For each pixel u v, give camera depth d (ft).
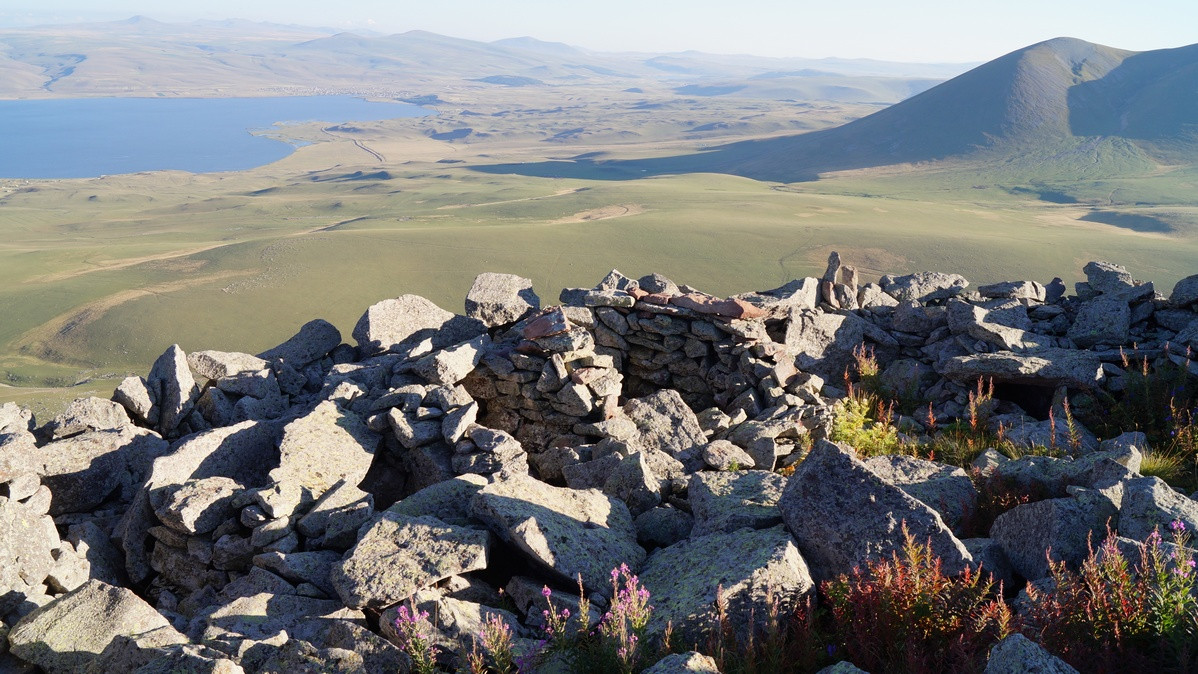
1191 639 18.54
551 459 42.55
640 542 32.86
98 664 24.17
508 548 30.14
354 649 24.03
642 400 46.21
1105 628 19.80
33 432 43.78
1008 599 25.14
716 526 29.71
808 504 26.96
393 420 41.50
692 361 52.42
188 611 32.32
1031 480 31.94
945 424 46.44
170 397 46.68
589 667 21.54
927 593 21.76
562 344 47.11
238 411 46.98
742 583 23.65
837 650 22.49
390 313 58.29
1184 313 50.75
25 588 29.60
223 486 35.58
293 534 33.17
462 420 41.29
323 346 56.75
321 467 38.14
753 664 21.06
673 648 22.53
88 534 36.09
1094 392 44.86
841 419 41.63
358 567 27.48
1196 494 32.07
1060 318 55.11
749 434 42.50
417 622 23.45
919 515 25.25
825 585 24.41
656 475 38.75
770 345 49.78
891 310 59.36
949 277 63.57
